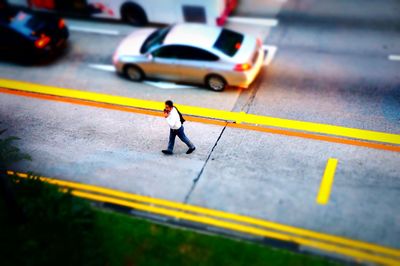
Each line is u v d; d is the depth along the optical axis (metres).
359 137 9.73
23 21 13.19
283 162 9.19
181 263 7.21
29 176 8.62
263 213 8.05
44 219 7.72
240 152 9.55
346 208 8.05
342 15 14.62
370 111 10.51
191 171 9.12
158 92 11.88
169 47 11.51
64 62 13.55
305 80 11.83
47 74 13.03
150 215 8.14
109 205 8.41
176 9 13.87
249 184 8.70
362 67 12.13
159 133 10.35
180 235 7.67
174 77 11.98
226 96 11.48
